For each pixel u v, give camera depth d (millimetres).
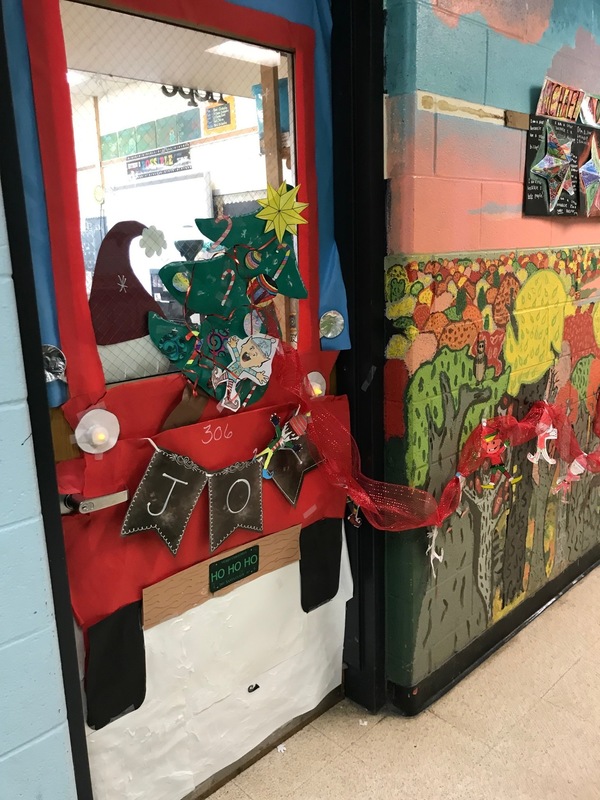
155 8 1225
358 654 1923
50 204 1129
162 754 1502
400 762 1748
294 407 1608
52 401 1181
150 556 1382
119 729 1403
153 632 1423
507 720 1895
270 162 1492
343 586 1862
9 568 1035
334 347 1668
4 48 937
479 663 2150
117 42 1190
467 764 1737
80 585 1275
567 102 2037
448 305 1748
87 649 1305
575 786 1664
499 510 2115
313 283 1624
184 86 1301
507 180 1869
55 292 1158
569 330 2287
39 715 1114
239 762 1725
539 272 2070
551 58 1967
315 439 1646
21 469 1022
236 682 1635
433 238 1660
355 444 1739
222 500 1466
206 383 1415
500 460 2018
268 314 1520
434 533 1843
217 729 1619
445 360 1773
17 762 1104
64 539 1226
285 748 1807
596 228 2326
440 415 1794
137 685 1412
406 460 1730
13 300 979
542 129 1953
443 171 1653
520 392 2098
